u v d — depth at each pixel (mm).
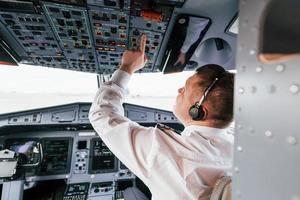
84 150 3627
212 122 837
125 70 1050
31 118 3211
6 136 3396
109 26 1771
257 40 409
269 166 375
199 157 769
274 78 373
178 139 817
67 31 1883
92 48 2242
